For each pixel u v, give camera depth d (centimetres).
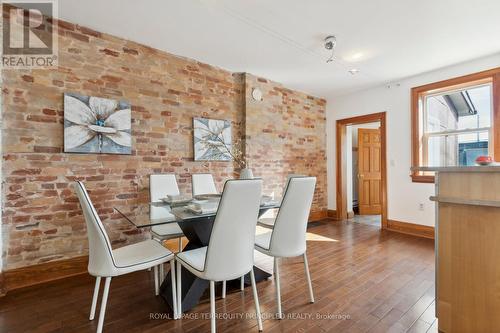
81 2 228
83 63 266
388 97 447
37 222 240
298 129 494
